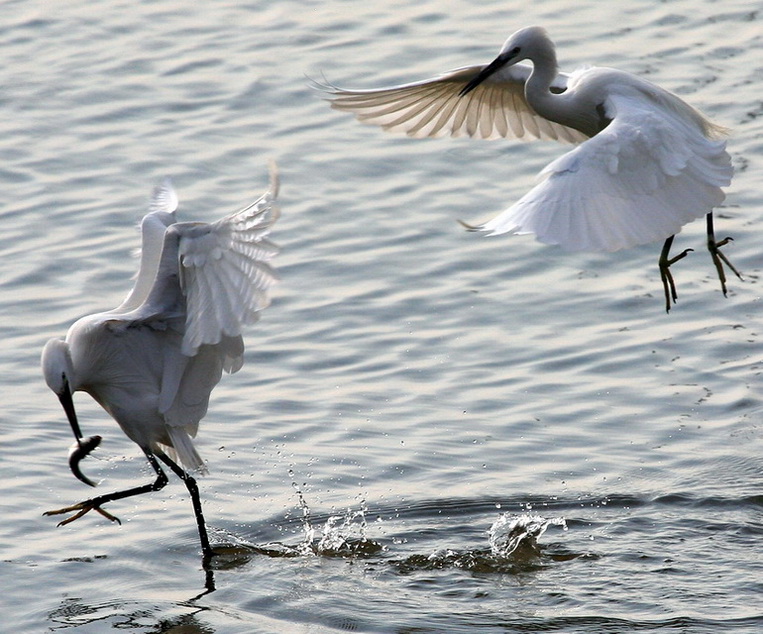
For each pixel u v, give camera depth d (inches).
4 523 434.0
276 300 590.2
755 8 870.4
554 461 471.8
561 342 549.0
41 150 743.1
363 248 629.6
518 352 543.2
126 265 621.9
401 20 885.2
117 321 401.7
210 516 444.5
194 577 404.5
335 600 386.6
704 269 600.4
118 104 794.2
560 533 429.1
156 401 415.2
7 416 507.8
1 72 844.6
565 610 378.3
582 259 618.5
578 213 346.0
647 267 608.4
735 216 635.5
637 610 375.9
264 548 425.1
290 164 711.7
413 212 659.4
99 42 884.0
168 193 455.8
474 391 518.0
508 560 412.2
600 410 501.0
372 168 706.2
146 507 452.1
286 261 621.3
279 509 448.1
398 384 525.3
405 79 786.2
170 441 429.1
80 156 733.3
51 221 666.8
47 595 390.0
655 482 456.4
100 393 420.2
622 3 894.4
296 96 790.5
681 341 543.8
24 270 620.4
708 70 779.4
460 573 406.3
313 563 413.7
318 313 579.2
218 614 377.7
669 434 484.1
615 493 450.6
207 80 817.5
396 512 444.8
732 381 512.4
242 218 354.6
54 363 398.0
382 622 372.2
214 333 366.0
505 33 848.9
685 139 376.5
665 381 516.4
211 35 886.4
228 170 706.8
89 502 422.6
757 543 417.7
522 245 631.8
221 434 494.9
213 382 414.9
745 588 387.9
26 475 466.9
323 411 508.1
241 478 468.4
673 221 359.3
